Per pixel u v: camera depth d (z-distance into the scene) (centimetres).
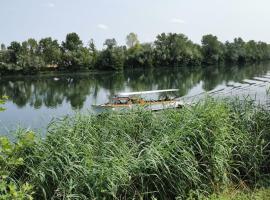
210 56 11969
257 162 654
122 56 9544
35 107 3641
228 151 641
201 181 579
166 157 552
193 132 608
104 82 6431
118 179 508
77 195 475
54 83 6481
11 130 562
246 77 6512
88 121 645
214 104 706
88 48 9875
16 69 8262
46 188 501
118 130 648
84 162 520
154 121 665
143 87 5456
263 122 728
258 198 559
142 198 523
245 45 13200
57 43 9712
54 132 586
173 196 555
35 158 523
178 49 10769
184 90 4847
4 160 388
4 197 344
